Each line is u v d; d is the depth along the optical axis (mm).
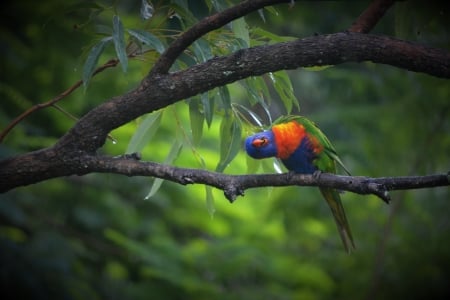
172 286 11938
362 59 4715
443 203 13492
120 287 12156
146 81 4945
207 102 5266
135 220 13070
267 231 13453
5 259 10625
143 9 5559
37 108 5434
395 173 13203
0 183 5090
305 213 13664
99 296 11859
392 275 13359
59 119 12617
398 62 4676
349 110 13781
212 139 12836
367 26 4984
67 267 11141
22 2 12523
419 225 13547
